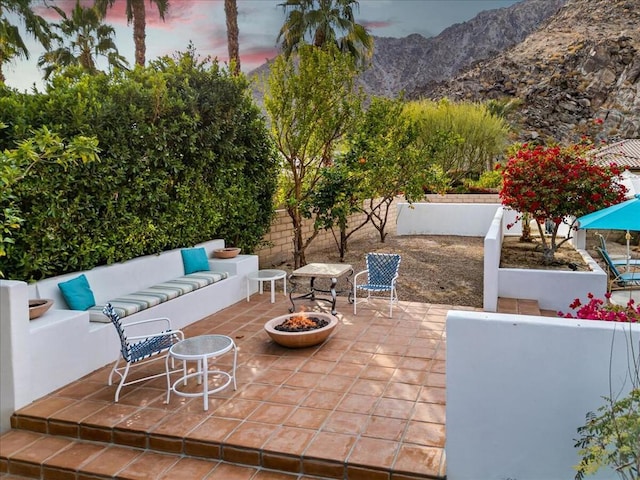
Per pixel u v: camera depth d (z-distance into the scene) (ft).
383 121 37.91
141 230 24.58
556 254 35.22
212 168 29.66
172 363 18.92
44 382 16.62
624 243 48.85
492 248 25.02
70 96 20.94
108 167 22.08
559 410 11.10
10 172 15.20
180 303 23.49
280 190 38.19
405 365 18.74
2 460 13.93
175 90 26.73
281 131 34.86
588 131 132.46
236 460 13.39
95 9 74.18
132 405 15.87
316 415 14.98
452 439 11.81
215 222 30.12
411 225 52.39
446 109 76.69
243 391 16.71
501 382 11.38
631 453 9.12
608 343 10.68
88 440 14.70
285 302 28.25
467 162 76.64
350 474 12.48
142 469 13.17
